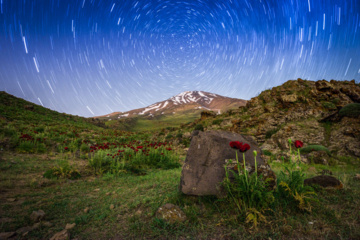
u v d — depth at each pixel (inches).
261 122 932.6
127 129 4060.0
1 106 1074.1
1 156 338.0
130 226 112.8
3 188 191.0
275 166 356.8
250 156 164.9
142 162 381.4
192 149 175.3
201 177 151.3
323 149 537.0
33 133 589.9
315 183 169.3
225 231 104.5
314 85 978.1
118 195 180.5
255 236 98.4
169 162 390.6
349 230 101.3
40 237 102.4
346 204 133.1
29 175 251.9
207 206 133.0
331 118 692.1
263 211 116.0
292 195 127.7
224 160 160.4
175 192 166.1
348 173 275.9
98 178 266.8
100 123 2105.1
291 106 900.0
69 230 110.0
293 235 99.6
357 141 553.0
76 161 382.6
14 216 126.4
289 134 687.1
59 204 155.6
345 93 793.6
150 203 145.9
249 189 120.9
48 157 382.3
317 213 122.2
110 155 374.6
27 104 1457.9
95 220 124.6
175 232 104.7
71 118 1673.2
